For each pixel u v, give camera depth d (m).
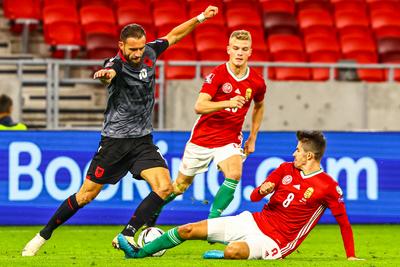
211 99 25.81
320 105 46.25
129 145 23.22
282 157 35.19
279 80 48.03
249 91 26.02
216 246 28.27
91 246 28.77
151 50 23.42
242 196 34.94
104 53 51.34
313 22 58.34
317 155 22.09
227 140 26.61
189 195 34.78
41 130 34.06
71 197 23.89
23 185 34.06
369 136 35.72
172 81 43.84
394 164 35.91
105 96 48.56
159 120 43.28
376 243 30.33
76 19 53.72
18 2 53.50
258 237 22.09
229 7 57.56
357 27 57.47
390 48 56.34
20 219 34.06
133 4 56.34
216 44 53.62
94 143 34.38
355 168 35.62
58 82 42.62
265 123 45.91
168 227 34.34
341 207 22.28
